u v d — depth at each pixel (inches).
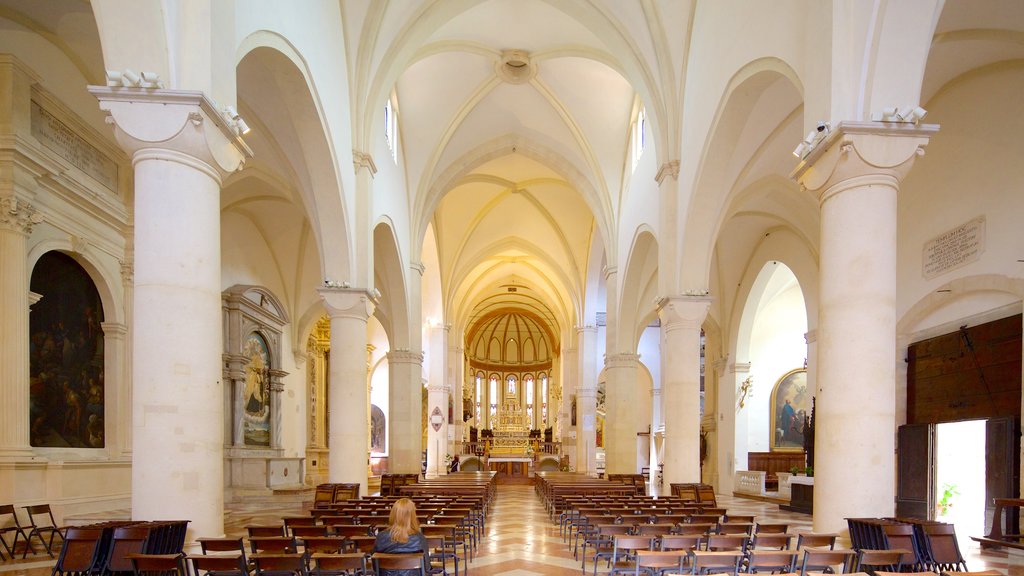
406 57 616.7
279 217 782.5
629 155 855.7
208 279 249.1
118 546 209.2
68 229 436.5
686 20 541.3
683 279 543.8
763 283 847.1
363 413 530.0
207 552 237.9
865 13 271.0
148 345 236.4
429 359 1251.2
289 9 393.7
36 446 423.5
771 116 510.3
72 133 443.5
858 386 263.6
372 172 573.9
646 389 1473.9
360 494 518.6
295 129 465.4
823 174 280.2
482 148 934.4
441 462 1230.3
